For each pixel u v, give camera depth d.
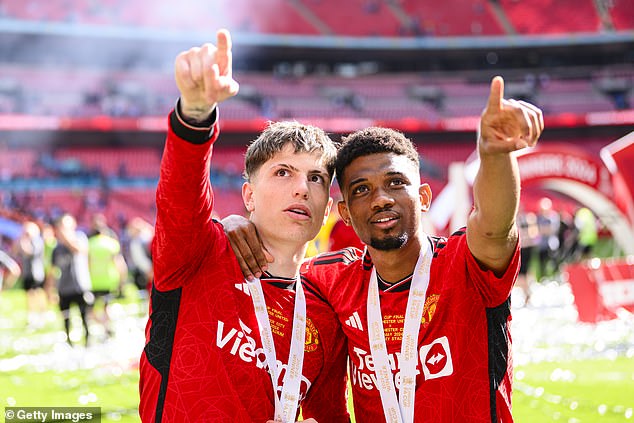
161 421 2.37
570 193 12.11
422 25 37.84
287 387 2.55
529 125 2.10
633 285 10.90
